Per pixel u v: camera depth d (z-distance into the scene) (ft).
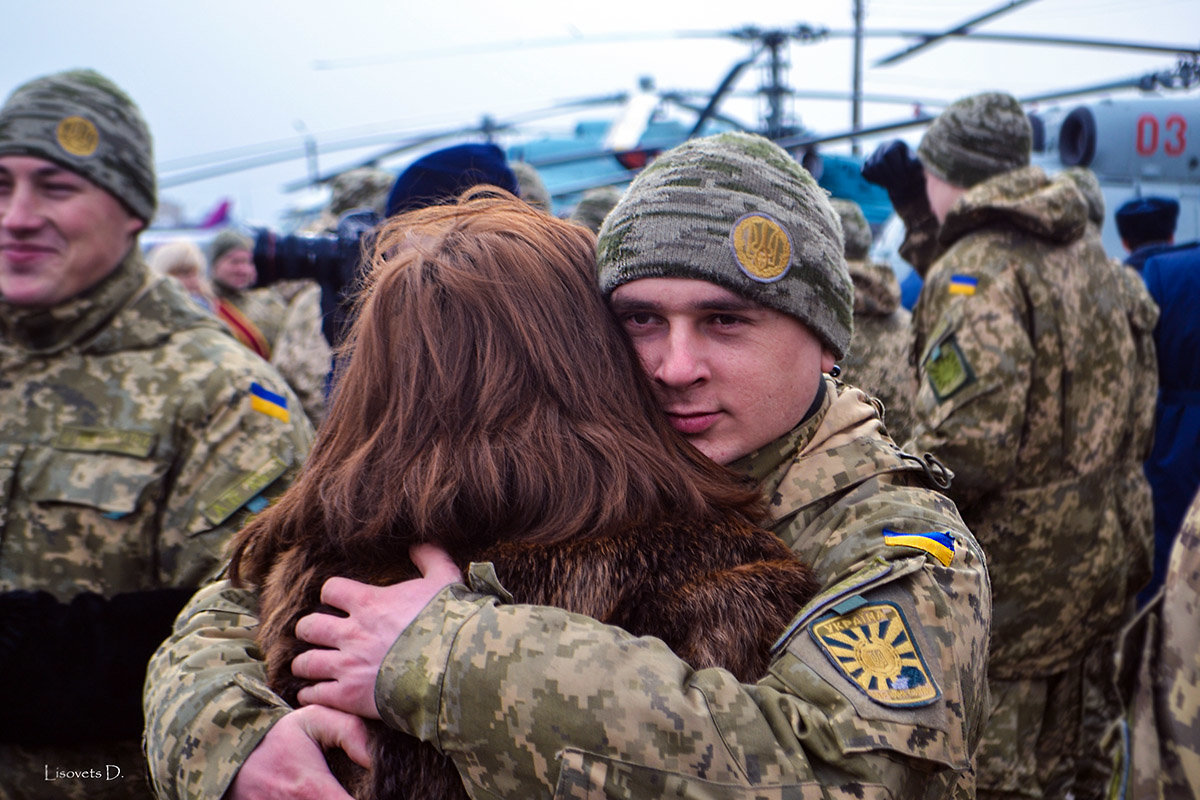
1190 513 3.14
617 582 3.06
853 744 2.71
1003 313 7.37
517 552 3.15
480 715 2.83
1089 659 7.84
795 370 3.44
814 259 3.39
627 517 3.16
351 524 3.26
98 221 5.82
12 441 5.62
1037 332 7.41
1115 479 7.99
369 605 3.16
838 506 3.47
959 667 2.95
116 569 5.51
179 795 3.27
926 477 3.67
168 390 5.70
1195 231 19.62
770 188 3.37
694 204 3.32
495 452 3.20
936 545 3.16
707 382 3.41
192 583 5.51
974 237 7.88
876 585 3.01
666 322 3.45
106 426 5.63
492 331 3.36
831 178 31.22
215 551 5.47
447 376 3.32
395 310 3.47
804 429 3.58
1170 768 3.00
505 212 3.86
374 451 3.34
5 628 5.35
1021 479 7.47
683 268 3.28
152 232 37.63
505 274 3.46
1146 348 8.57
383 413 3.41
